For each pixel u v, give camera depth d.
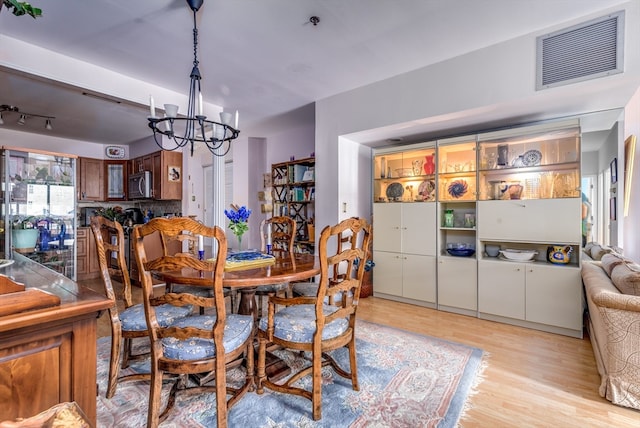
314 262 2.33
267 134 5.61
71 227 3.78
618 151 3.10
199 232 1.36
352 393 1.86
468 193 3.51
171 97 3.53
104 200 5.63
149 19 2.23
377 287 4.03
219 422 1.44
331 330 1.73
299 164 4.82
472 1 2.11
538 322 2.90
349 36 2.51
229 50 2.70
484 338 2.70
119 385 1.96
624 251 3.18
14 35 2.40
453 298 3.41
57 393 0.90
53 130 4.86
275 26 2.35
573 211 2.80
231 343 1.54
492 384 1.97
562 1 2.12
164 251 2.16
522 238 3.03
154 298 1.46
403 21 2.32
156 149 5.26
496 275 3.13
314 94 3.75
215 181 4.17
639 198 3.12
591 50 2.28
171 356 1.46
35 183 3.52
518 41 2.56
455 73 2.87
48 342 0.89
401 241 3.82
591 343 2.54
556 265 2.87
